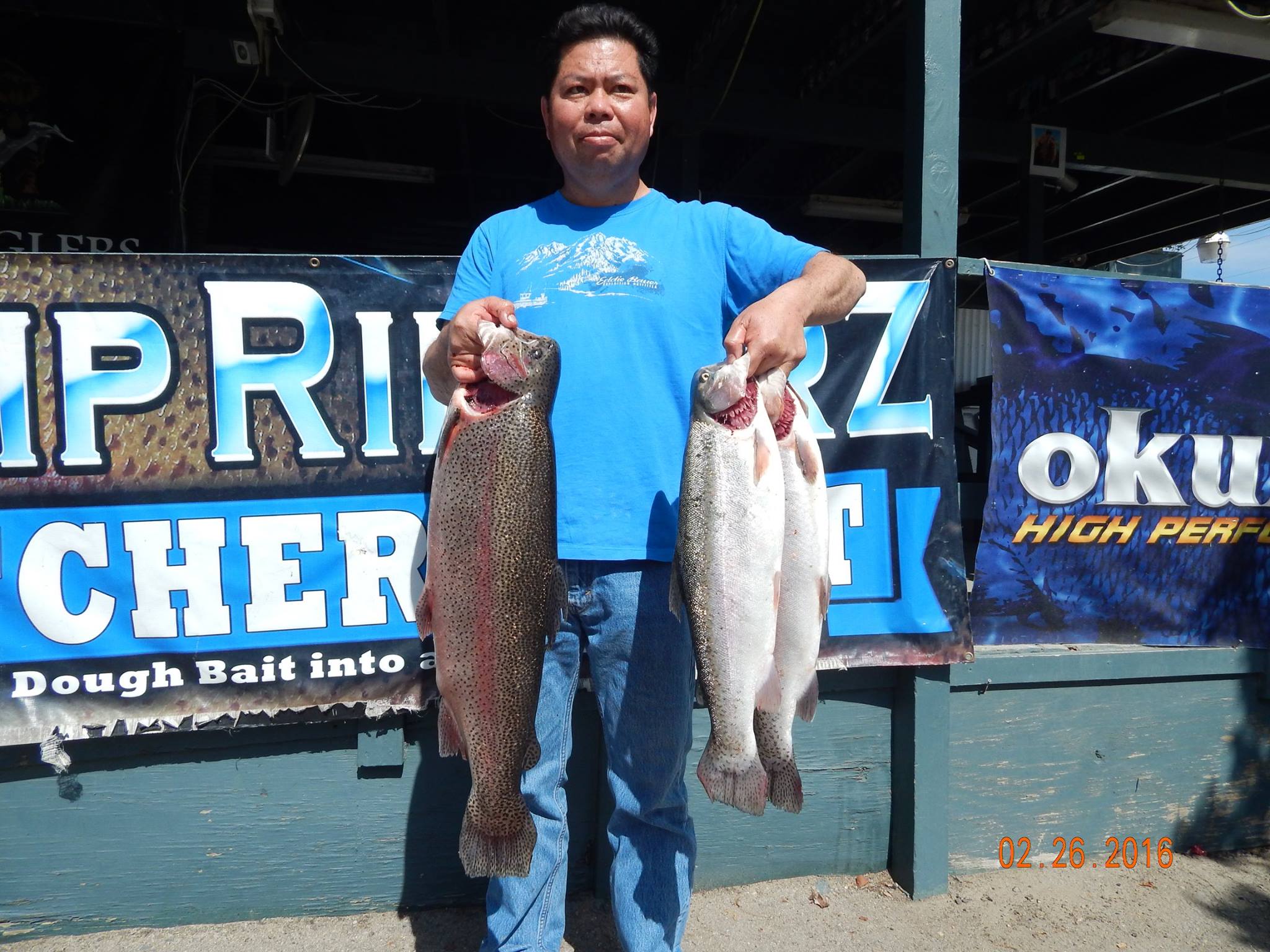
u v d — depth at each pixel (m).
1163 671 2.96
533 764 1.80
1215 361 2.97
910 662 2.71
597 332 1.93
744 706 1.72
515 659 1.70
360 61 5.47
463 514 1.70
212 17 4.92
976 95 6.91
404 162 8.10
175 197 5.06
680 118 6.09
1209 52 5.86
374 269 2.48
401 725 2.54
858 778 2.83
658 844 2.10
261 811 2.53
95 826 2.45
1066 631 2.93
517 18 5.57
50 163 4.76
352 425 2.48
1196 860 3.02
